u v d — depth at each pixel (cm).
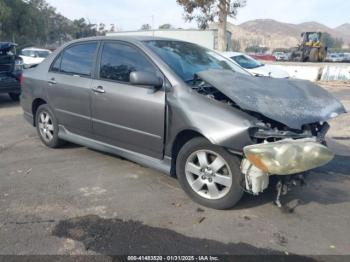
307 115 363
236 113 357
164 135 408
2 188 434
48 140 588
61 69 551
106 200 404
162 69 414
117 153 478
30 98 602
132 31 2592
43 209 382
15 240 324
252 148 334
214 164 375
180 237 332
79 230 342
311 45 3269
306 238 335
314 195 427
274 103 361
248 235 337
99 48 496
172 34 2502
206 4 2309
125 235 334
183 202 400
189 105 380
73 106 519
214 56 503
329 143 663
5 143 621
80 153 564
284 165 331
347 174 499
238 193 367
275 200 402
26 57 2100
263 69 1239
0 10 3469
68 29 7131
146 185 445
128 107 436
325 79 1856
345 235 341
